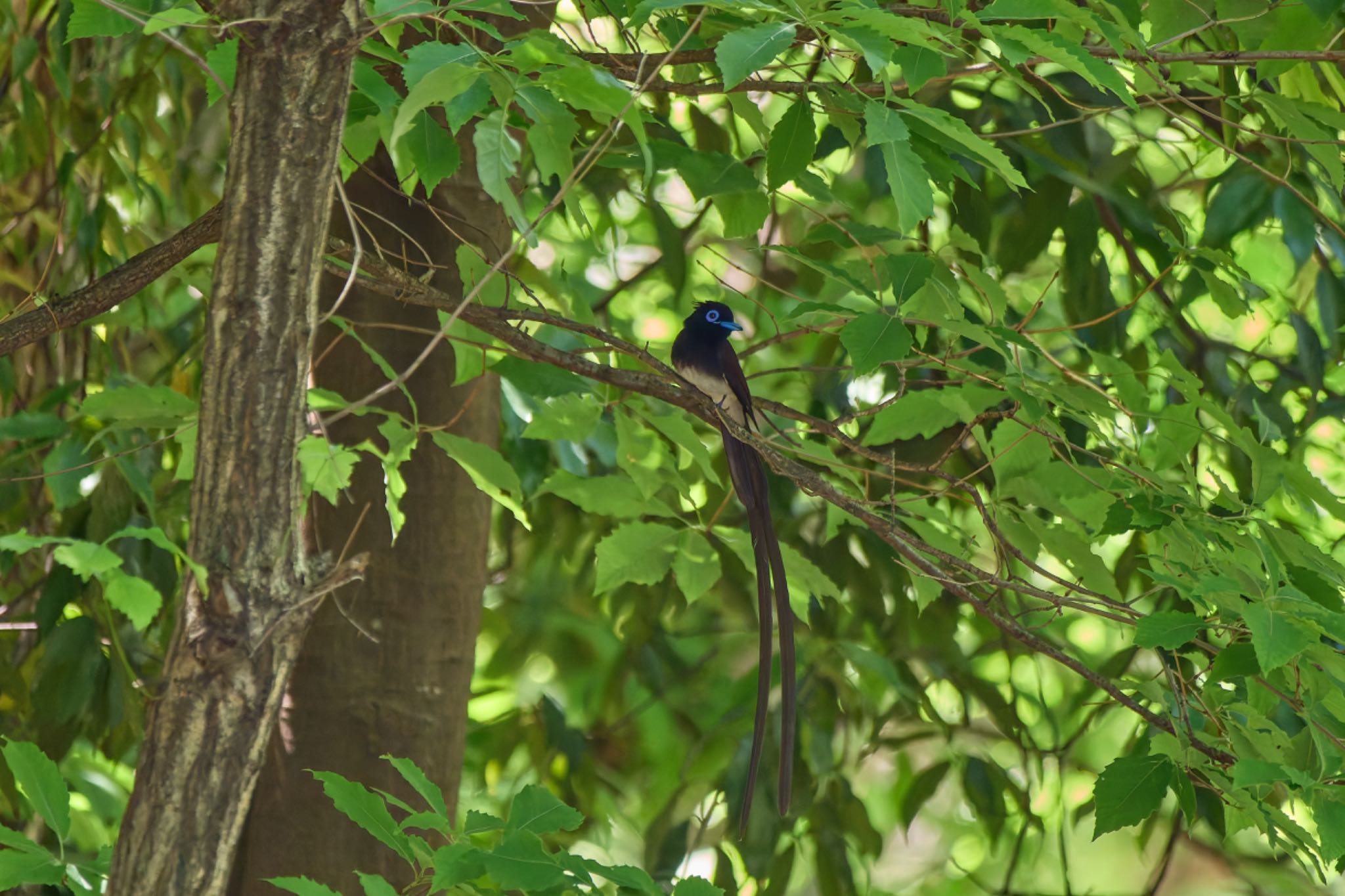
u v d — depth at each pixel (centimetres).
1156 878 1162
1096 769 1566
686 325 929
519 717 1322
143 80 1102
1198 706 714
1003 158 550
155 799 387
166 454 1054
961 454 1105
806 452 780
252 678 396
